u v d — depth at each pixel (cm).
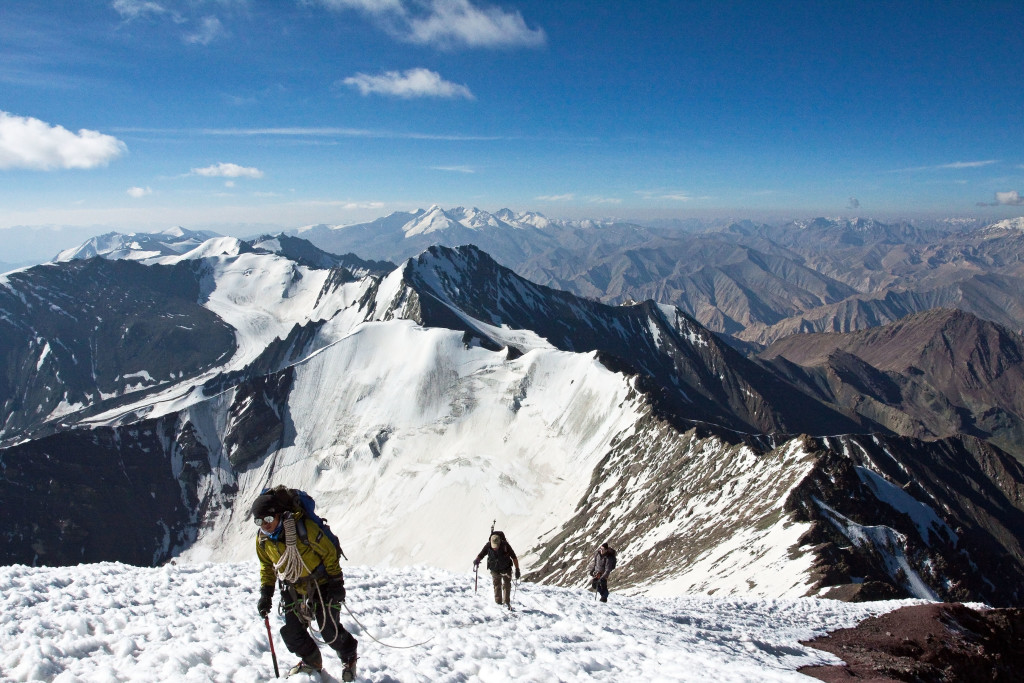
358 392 18612
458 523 13588
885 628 2312
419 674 906
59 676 794
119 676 809
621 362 16912
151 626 1071
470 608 1577
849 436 17550
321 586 796
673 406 14175
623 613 1936
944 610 2375
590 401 15538
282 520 775
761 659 1653
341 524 14888
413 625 1272
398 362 19100
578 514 11525
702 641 1708
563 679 1012
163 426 17575
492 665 1038
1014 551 15038
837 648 2031
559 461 14475
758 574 5512
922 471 16800
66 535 13800
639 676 1134
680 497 9181
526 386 17088
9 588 1223
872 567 5356
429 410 17288
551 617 1652
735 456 9444
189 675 804
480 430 16350
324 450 17100
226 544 15000
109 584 1367
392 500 15000
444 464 15425
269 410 18300
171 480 16388
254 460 17150
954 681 1864
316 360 19612
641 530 8888
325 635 798
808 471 7531
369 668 903
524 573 10325
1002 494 17862
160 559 14512
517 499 13712
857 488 7425
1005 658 2166
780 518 6556
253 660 912
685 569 6619
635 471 11544
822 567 5075
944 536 7631
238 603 1352
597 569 2269
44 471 14788
